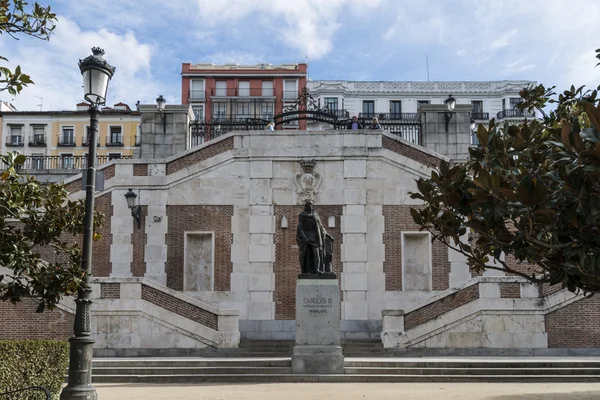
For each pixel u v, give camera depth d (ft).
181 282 81.25
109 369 56.24
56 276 36.22
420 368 56.70
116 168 83.30
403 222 82.43
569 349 67.31
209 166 83.46
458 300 68.59
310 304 57.77
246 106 224.53
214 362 58.23
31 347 41.42
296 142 84.02
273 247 81.92
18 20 34.37
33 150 200.44
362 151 83.51
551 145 30.73
